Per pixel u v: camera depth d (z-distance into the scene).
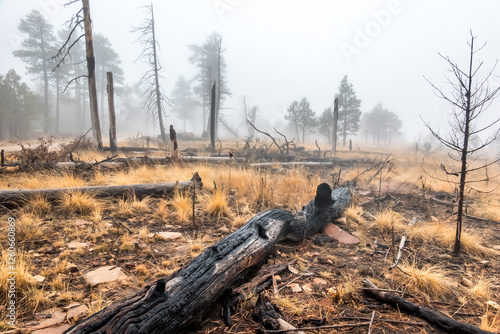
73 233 3.96
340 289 2.69
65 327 2.10
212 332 2.14
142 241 3.84
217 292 2.34
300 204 5.68
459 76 3.68
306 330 2.16
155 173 8.25
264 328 2.17
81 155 11.62
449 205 6.46
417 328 2.25
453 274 3.26
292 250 3.81
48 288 2.63
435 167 12.23
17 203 4.82
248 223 3.42
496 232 4.76
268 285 2.79
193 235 4.18
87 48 13.72
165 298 1.94
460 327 2.15
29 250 3.38
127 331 1.65
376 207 6.24
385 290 2.71
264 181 6.59
